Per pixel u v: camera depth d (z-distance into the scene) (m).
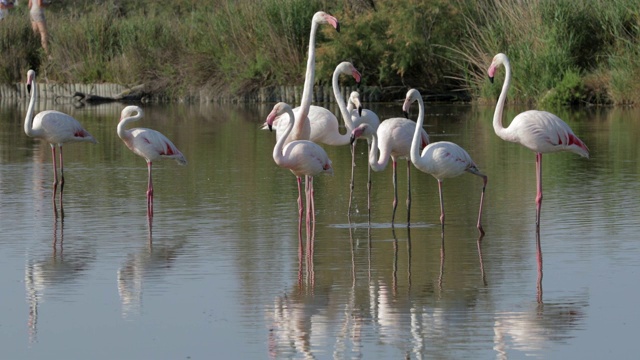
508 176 16.91
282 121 14.02
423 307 9.42
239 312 9.34
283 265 11.09
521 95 31.59
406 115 13.00
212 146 21.77
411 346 8.32
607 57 31.41
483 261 11.12
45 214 14.12
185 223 13.41
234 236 12.58
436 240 12.23
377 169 12.92
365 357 8.08
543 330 8.66
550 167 17.84
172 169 18.42
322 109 14.48
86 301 9.73
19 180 17.19
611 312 9.13
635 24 30.95
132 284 10.32
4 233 12.84
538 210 12.45
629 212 13.55
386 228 13.02
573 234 12.32
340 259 11.35
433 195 15.30
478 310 9.29
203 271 10.84
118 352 8.29
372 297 9.79
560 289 9.91
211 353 8.23
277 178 17.20
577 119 26.09
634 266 10.71
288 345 8.41
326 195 15.52
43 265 11.13
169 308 9.48
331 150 21.31
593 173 17.05
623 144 20.69
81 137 14.75
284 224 13.32
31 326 8.98
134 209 14.45
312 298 9.77
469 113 29.20
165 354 8.23
